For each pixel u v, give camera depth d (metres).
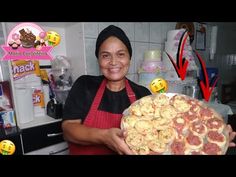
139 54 1.55
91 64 1.33
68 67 1.43
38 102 1.39
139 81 1.44
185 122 0.74
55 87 1.42
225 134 0.71
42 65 1.45
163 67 1.46
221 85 2.38
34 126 1.18
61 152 1.30
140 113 0.75
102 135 0.68
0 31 1.20
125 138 0.65
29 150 1.17
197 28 2.08
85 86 0.94
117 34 0.83
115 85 0.93
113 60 0.84
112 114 0.88
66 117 0.87
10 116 1.19
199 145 0.68
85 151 0.84
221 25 2.38
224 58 2.52
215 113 0.79
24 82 1.26
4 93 1.22
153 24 1.62
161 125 0.71
